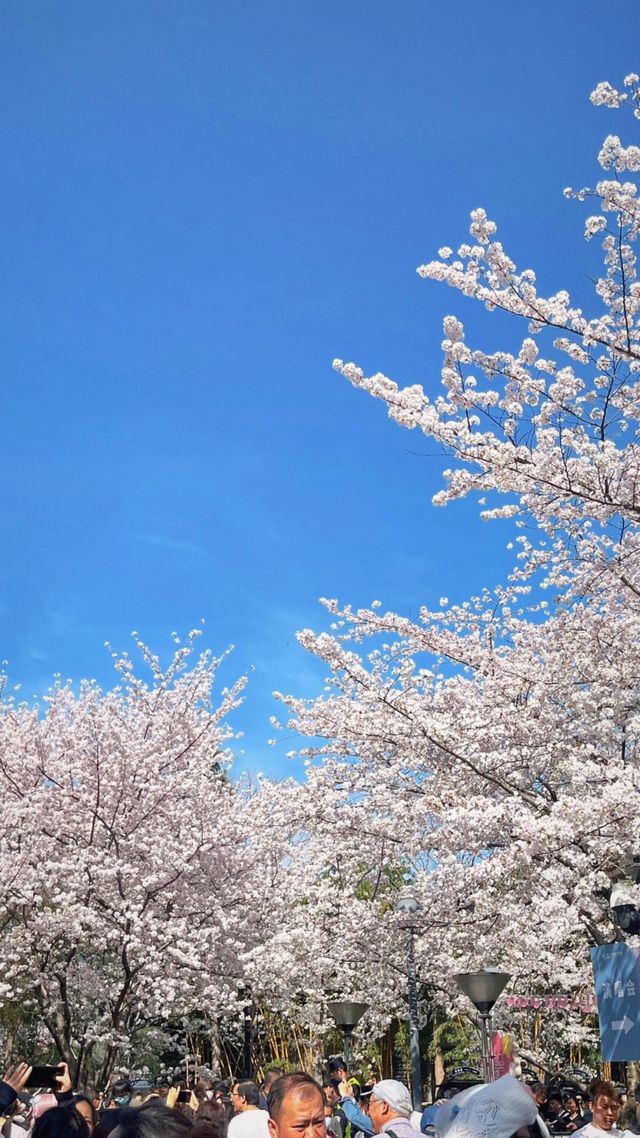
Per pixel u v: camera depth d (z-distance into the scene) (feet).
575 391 35.94
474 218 34.65
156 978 56.13
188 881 59.16
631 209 33.83
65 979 56.65
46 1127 10.86
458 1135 9.87
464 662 48.85
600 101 32.27
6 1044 70.28
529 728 43.68
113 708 62.64
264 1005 75.31
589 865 38.40
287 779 61.46
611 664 43.73
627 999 32.17
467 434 35.63
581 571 43.45
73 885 55.16
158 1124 10.30
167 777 60.85
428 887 49.80
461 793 45.27
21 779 59.77
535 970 49.06
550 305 35.22
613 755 43.86
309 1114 12.28
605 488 35.94
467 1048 83.66
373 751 49.80
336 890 60.75
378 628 49.67
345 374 36.63
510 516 37.91
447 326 35.96
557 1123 40.91
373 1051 76.23
